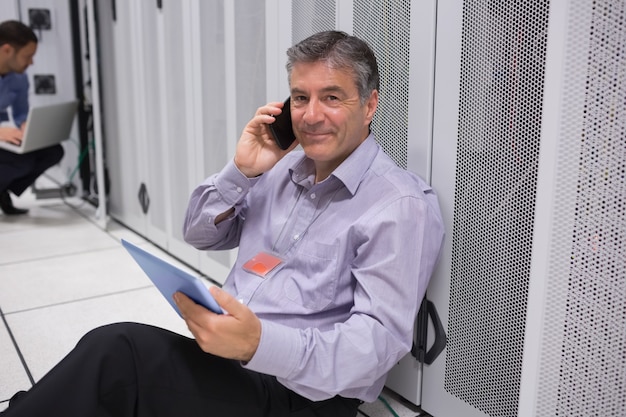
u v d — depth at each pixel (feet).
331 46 4.04
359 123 4.28
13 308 7.94
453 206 4.79
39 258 10.24
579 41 3.47
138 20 10.53
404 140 5.18
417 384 5.38
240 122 7.78
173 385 3.74
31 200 15.33
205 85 8.57
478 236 4.62
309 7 6.13
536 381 4.01
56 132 13.20
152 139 10.68
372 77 4.22
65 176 16.96
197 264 9.61
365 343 3.73
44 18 16.24
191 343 3.95
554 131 3.65
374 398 4.53
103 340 3.62
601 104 3.48
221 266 8.78
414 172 5.10
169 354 3.76
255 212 5.12
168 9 9.37
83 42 13.35
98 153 12.03
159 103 10.16
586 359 3.83
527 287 4.28
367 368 3.74
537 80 3.98
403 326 3.92
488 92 4.35
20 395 4.03
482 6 4.30
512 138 4.22
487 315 4.64
